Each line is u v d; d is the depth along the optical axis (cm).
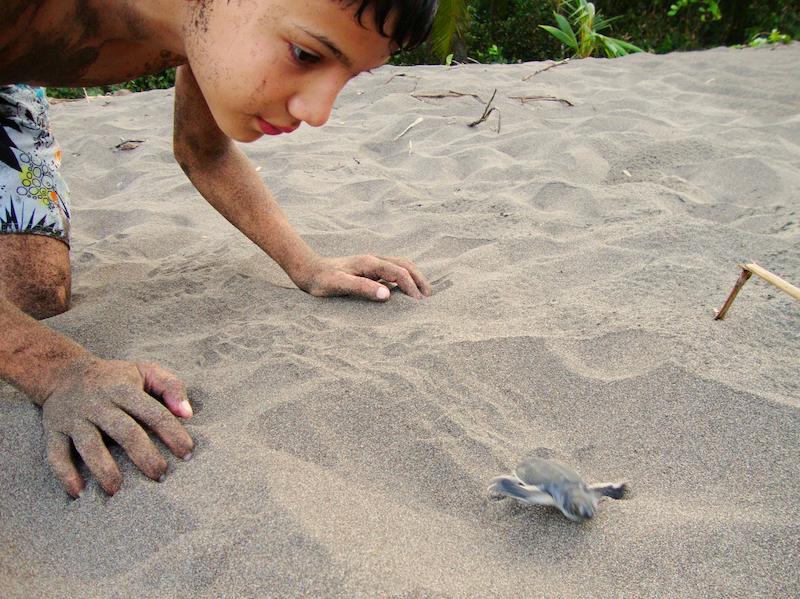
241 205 87
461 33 252
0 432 63
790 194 115
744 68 224
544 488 54
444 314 83
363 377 70
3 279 81
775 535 52
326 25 47
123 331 81
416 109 190
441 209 121
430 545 53
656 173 133
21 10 55
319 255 98
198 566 51
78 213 128
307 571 50
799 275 85
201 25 51
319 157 157
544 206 121
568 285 89
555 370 71
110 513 56
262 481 57
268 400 67
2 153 82
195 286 92
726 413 64
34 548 54
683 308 80
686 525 53
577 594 49
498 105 190
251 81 50
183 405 65
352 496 57
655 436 63
